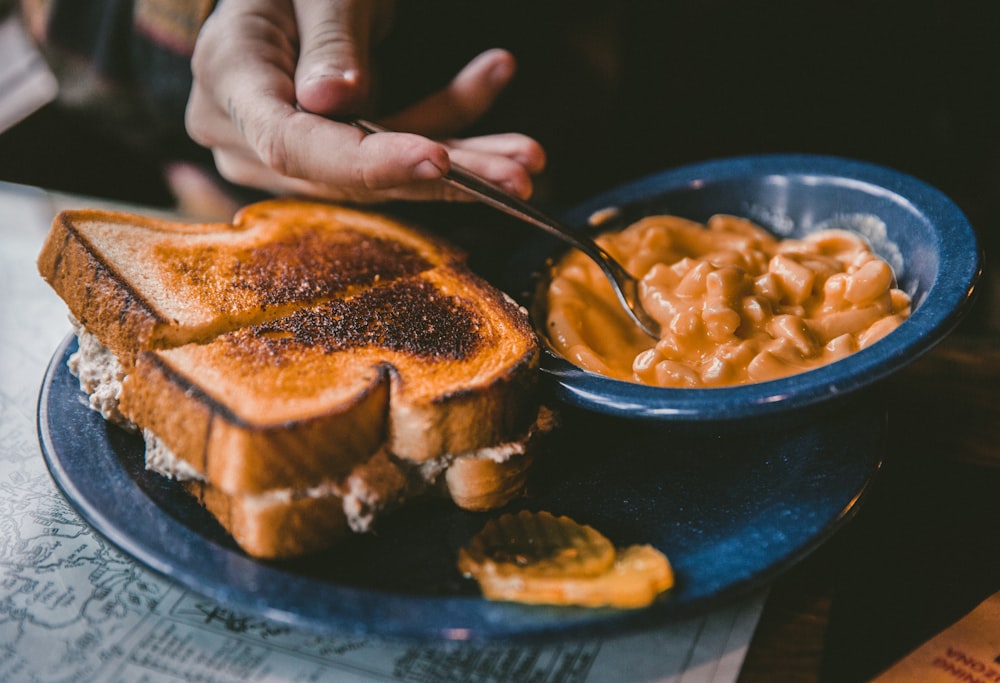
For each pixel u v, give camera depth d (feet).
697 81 2.50
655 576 1.15
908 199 1.43
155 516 1.24
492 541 1.22
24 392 1.51
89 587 1.26
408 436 1.24
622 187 1.61
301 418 1.20
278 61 1.55
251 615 1.19
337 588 1.16
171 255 1.46
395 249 1.52
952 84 2.25
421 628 1.12
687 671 1.16
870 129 2.37
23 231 1.82
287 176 1.49
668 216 1.59
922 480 1.34
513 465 1.28
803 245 1.49
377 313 1.38
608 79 2.28
